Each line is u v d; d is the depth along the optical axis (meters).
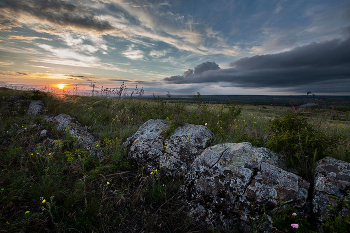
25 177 2.94
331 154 3.34
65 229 2.17
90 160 3.87
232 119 6.36
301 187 2.35
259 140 4.38
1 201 2.43
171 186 3.28
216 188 2.71
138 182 3.46
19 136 4.43
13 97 7.64
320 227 1.96
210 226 2.50
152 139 4.27
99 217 2.50
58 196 2.65
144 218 2.59
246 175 2.63
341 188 2.15
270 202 2.29
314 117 5.12
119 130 5.75
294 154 3.10
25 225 2.13
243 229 2.32
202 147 4.11
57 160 3.67
